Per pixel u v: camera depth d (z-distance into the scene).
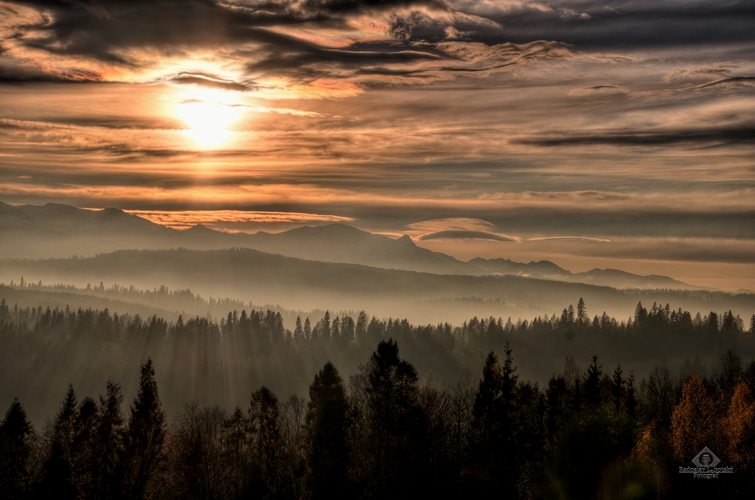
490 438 62.47
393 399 63.22
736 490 53.53
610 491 56.94
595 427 60.16
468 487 62.00
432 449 65.56
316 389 63.28
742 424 58.41
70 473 59.47
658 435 58.66
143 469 64.44
